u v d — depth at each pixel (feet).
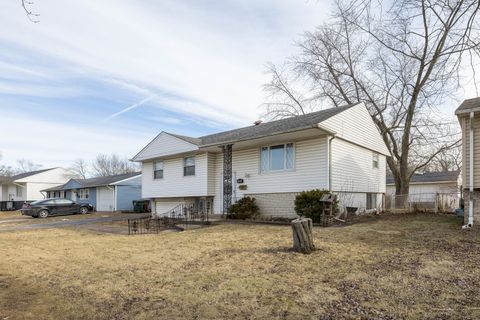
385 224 37.76
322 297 14.94
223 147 55.01
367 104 76.84
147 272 20.66
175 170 65.00
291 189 48.49
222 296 15.69
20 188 145.38
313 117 50.31
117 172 240.53
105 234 43.16
